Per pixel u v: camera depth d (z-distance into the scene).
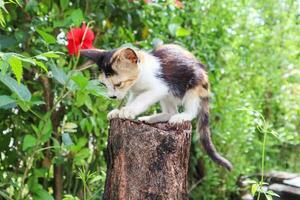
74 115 1.89
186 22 2.29
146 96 1.64
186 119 1.65
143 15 2.08
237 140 2.60
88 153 1.81
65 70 1.77
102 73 1.64
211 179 2.54
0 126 1.90
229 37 2.57
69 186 1.99
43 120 1.70
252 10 2.80
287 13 3.03
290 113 2.93
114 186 1.54
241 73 2.72
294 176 2.44
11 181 1.79
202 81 1.70
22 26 1.83
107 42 2.02
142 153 1.53
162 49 1.71
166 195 1.53
